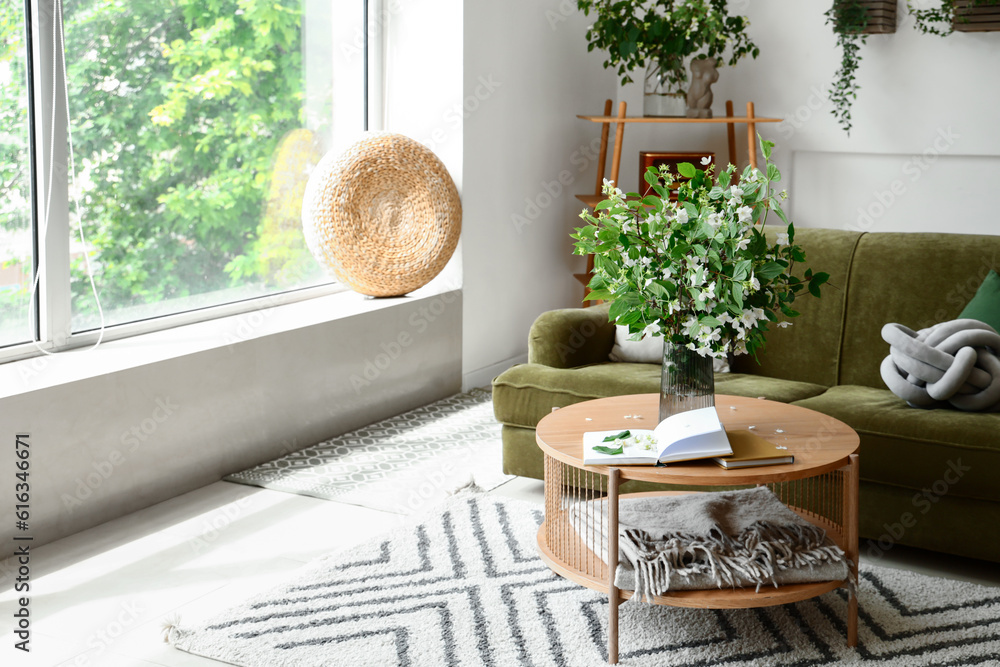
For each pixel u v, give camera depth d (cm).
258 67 399
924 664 211
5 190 306
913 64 504
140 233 354
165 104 358
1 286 308
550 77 518
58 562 271
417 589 249
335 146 426
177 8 360
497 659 214
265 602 242
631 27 501
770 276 222
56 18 312
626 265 229
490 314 489
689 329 223
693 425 220
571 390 309
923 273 325
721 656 215
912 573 257
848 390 313
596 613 236
